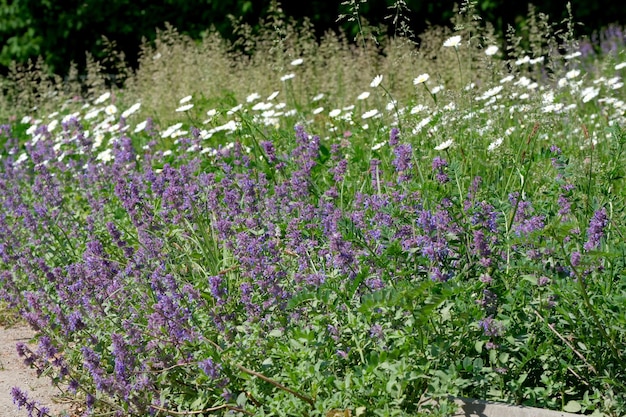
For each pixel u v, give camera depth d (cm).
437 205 484
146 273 546
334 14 1769
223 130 983
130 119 1177
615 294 430
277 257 502
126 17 1916
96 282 532
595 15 1698
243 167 705
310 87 1116
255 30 1789
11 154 1062
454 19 1016
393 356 400
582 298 425
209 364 425
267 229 567
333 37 1195
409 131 760
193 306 496
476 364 406
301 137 687
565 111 854
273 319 467
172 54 1272
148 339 480
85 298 522
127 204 601
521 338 423
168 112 1167
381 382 405
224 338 462
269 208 602
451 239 450
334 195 555
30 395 525
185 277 561
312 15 1772
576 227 467
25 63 1950
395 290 418
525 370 435
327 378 415
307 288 465
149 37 1889
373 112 807
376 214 505
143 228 592
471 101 761
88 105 1280
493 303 423
